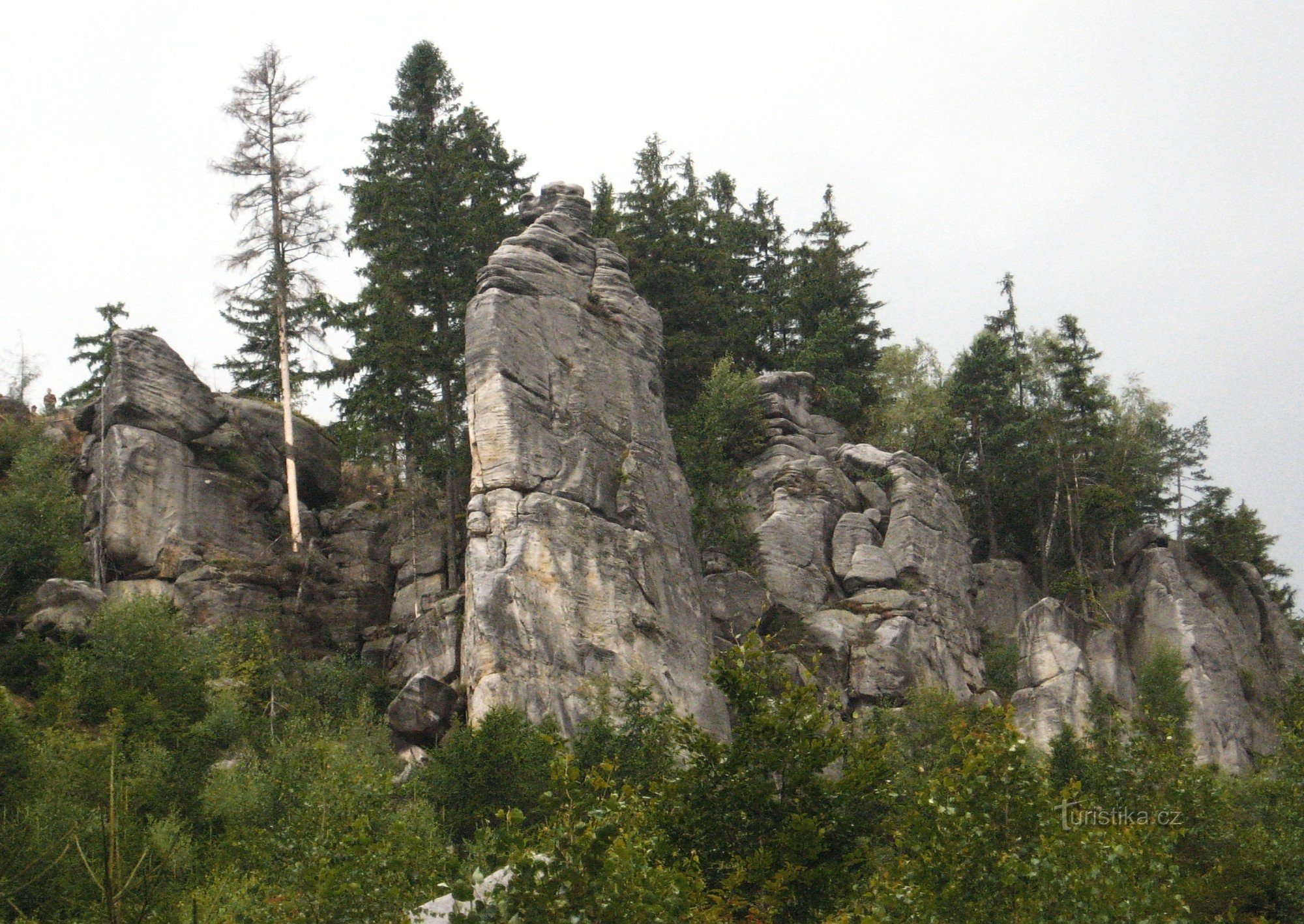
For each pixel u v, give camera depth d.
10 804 31.38
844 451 65.94
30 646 42.50
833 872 24.36
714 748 26.27
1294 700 57.91
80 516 52.31
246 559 52.34
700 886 22.66
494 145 67.81
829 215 86.69
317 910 21.62
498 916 17.67
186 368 55.28
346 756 37.12
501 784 36.66
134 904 25.91
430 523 56.47
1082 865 22.03
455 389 59.50
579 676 44.25
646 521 50.53
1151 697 56.44
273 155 58.94
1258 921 33.00
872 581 58.75
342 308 59.09
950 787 23.09
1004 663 60.34
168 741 39.62
